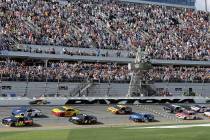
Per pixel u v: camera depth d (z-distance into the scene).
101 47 99.00
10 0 97.56
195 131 50.06
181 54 108.69
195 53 111.69
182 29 120.06
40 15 98.81
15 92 79.31
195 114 80.94
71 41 95.88
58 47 93.19
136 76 89.19
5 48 85.50
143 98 87.31
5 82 78.31
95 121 66.81
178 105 84.94
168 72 100.19
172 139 41.97
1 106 72.25
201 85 101.88
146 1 128.75
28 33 91.12
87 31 101.62
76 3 110.62
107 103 83.12
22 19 94.50
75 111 70.81
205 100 95.38
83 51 96.06
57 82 83.62
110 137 42.75
